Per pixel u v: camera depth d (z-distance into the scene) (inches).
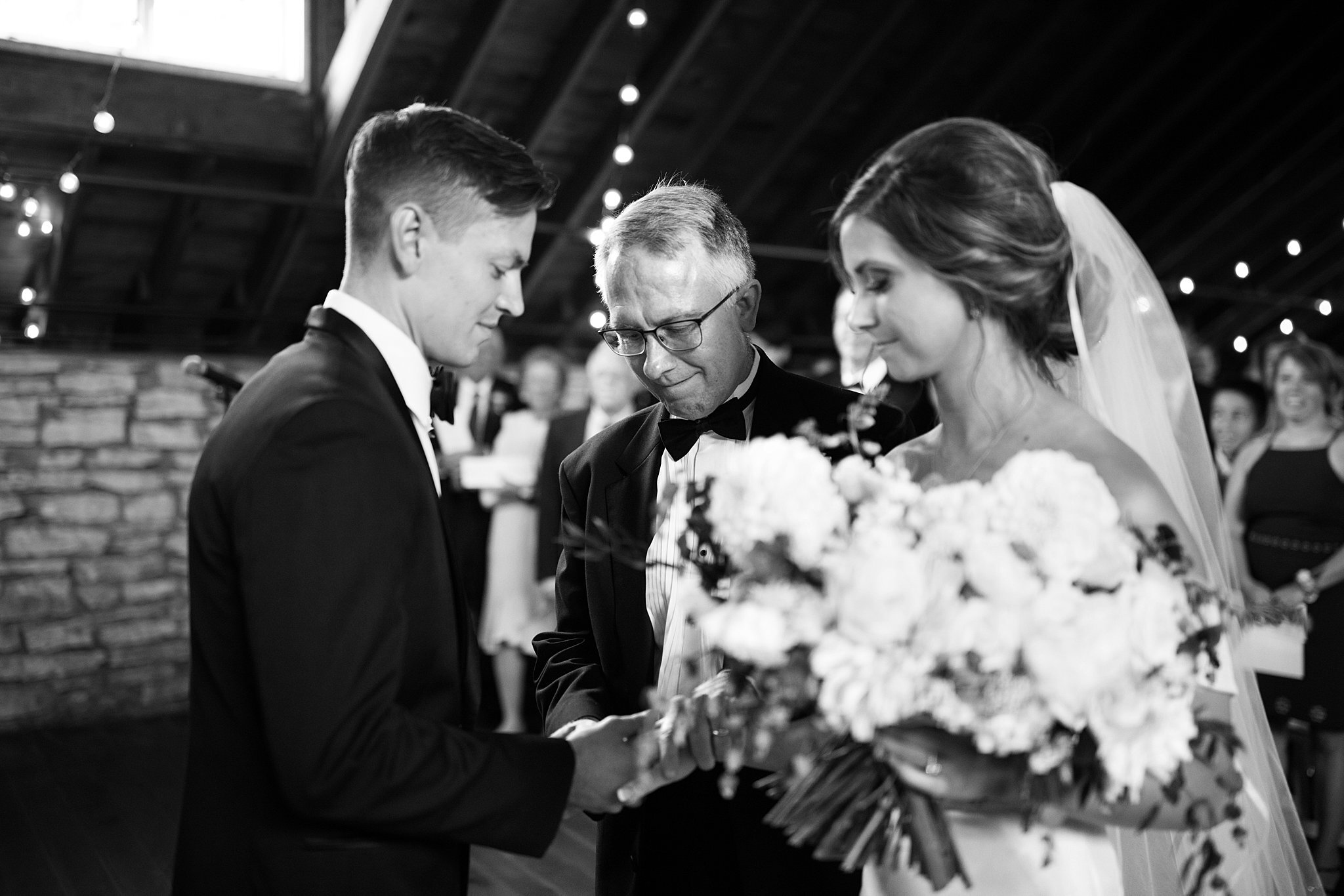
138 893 127.8
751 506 44.1
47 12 167.0
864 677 41.1
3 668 196.4
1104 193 260.8
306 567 46.4
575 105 204.4
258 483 47.1
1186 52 233.9
